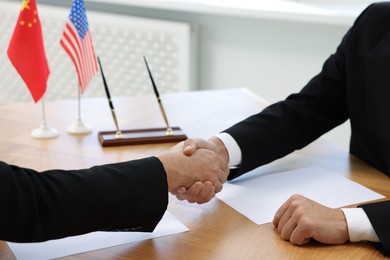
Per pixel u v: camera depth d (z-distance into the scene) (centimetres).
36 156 186
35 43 194
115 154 189
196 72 360
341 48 196
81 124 207
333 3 326
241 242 139
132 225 139
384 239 135
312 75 324
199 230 144
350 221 139
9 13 397
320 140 204
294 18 304
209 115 223
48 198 130
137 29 357
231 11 318
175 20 357
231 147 176
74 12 197
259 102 239
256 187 168
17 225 127
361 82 185
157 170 144
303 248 137
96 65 211
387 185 169
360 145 188
